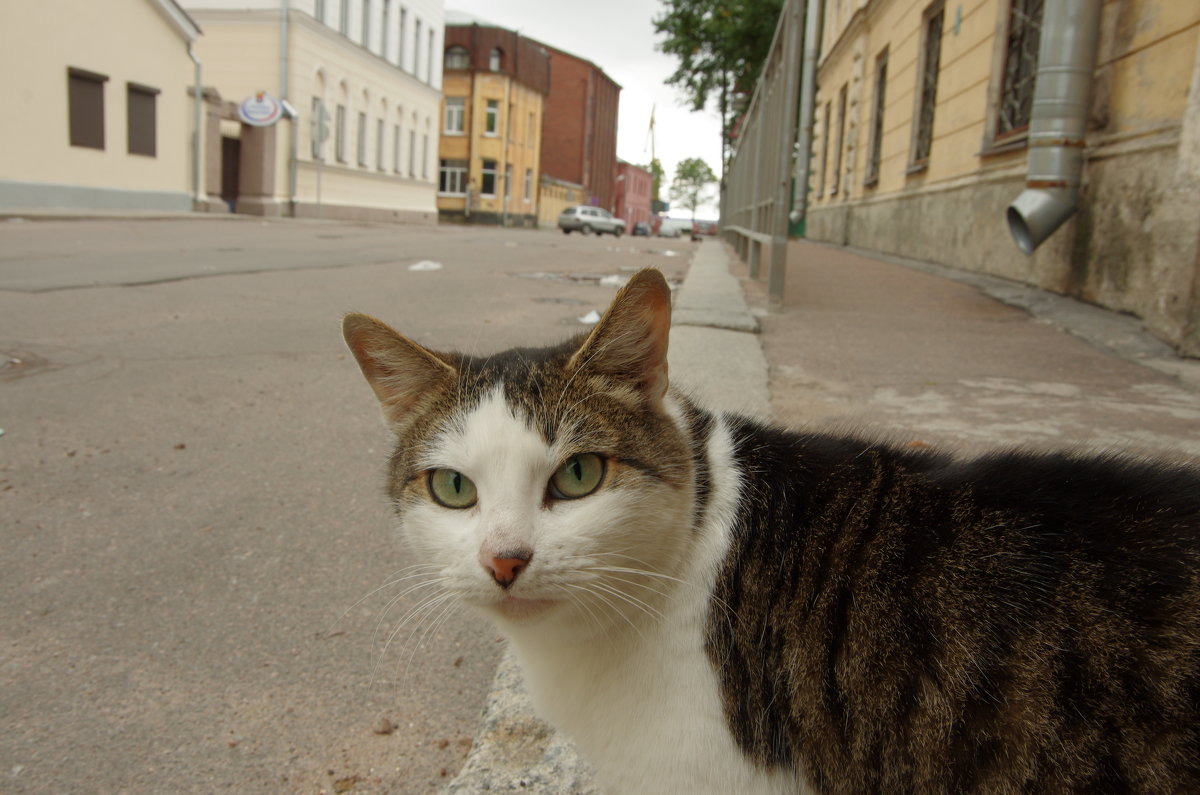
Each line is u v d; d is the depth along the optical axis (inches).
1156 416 159.2
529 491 69.6
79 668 95.7
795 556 66.7
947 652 58.0
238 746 84.7
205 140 1015.0
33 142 764.6
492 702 85.8
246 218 974.4
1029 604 57.2
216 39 1155.3
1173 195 220.1
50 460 154.1
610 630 68.8
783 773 65.0
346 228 920.9
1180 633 53.3
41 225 658.8
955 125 437.7
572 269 506.6
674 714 66.1
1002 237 364.8
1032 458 70.1
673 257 685.3
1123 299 248.4
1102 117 269.0
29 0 743.7
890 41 597.3
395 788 79.8
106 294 328.8
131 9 858.1
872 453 74.2
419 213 1612.9
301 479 148.5
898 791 59.6
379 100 1425.9
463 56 2101.4
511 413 71.0
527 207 2370.8
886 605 61.0
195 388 201.3
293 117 1149.7
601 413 71.6
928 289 353.4
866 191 669.3
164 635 102.2
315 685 94.1
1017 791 55.2
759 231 446.0
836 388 181.3
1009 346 228.8
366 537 127.0
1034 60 347.3
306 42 1178.0
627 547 68.8
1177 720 51.4
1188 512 60.4
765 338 238.5
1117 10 261.7
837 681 61.4
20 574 114.7
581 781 74.5
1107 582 56.4
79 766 81.6
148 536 126.3
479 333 269.9
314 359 232.4
